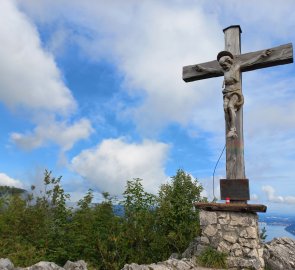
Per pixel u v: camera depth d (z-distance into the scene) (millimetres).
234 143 3660
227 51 3830
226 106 3738
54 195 4402
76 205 4453
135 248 4371
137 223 4492
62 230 4047
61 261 3842
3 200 4207
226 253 3303
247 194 3463
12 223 3930
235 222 3371
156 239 4465
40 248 3775
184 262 3244
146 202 4781
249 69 3854
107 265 3961
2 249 3525
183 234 4602
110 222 4398
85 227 4141
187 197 4988
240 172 3584
